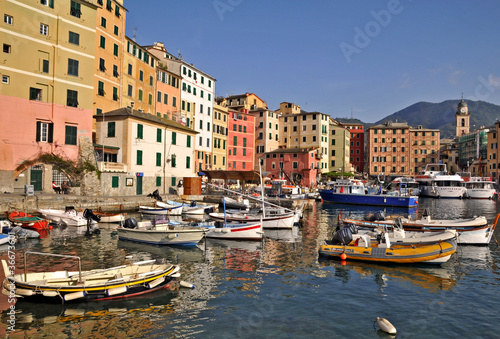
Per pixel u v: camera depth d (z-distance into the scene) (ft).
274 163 292.40
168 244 78.18
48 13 123.75
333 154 342.23
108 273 47.70
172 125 164.04
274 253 73.00
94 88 147.64
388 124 391.24
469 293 50.24
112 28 159.43
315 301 46.32
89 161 129.49
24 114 117.39
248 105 326.03
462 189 252.21
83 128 132.67
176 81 212.43
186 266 62.08
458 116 421.59
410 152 368.27
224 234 86.69
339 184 212.23
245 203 142.92
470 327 39.50
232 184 236.43
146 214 122.52
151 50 220.02
